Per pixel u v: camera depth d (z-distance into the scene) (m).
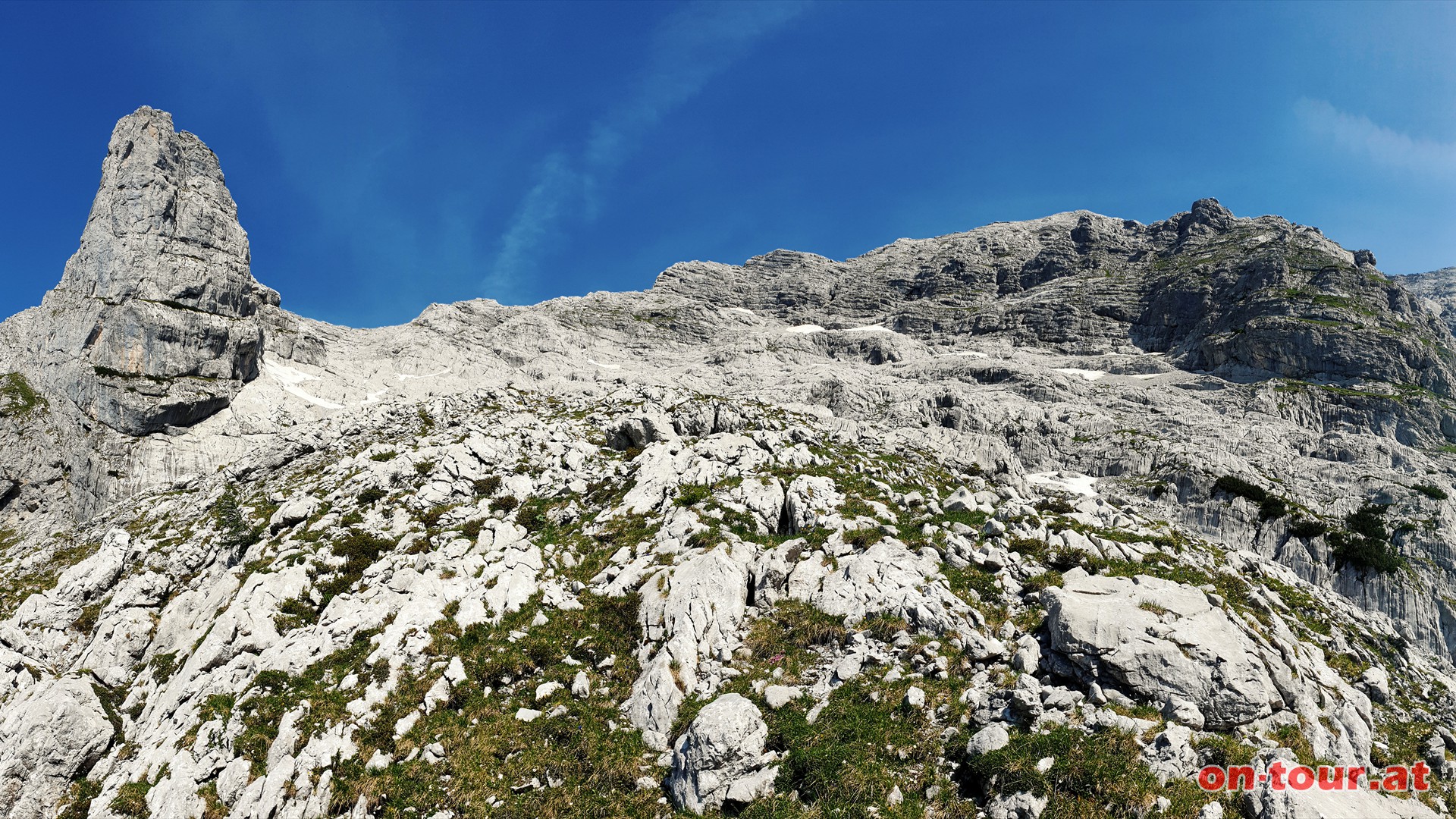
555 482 51.03
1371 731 25.03
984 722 22.16
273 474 67.19
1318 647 31.38
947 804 19.77
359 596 35.09
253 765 25.44
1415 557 72.06
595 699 27.38
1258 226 188.38
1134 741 20.03
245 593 34.97
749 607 30.75
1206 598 25.61
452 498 49.03
